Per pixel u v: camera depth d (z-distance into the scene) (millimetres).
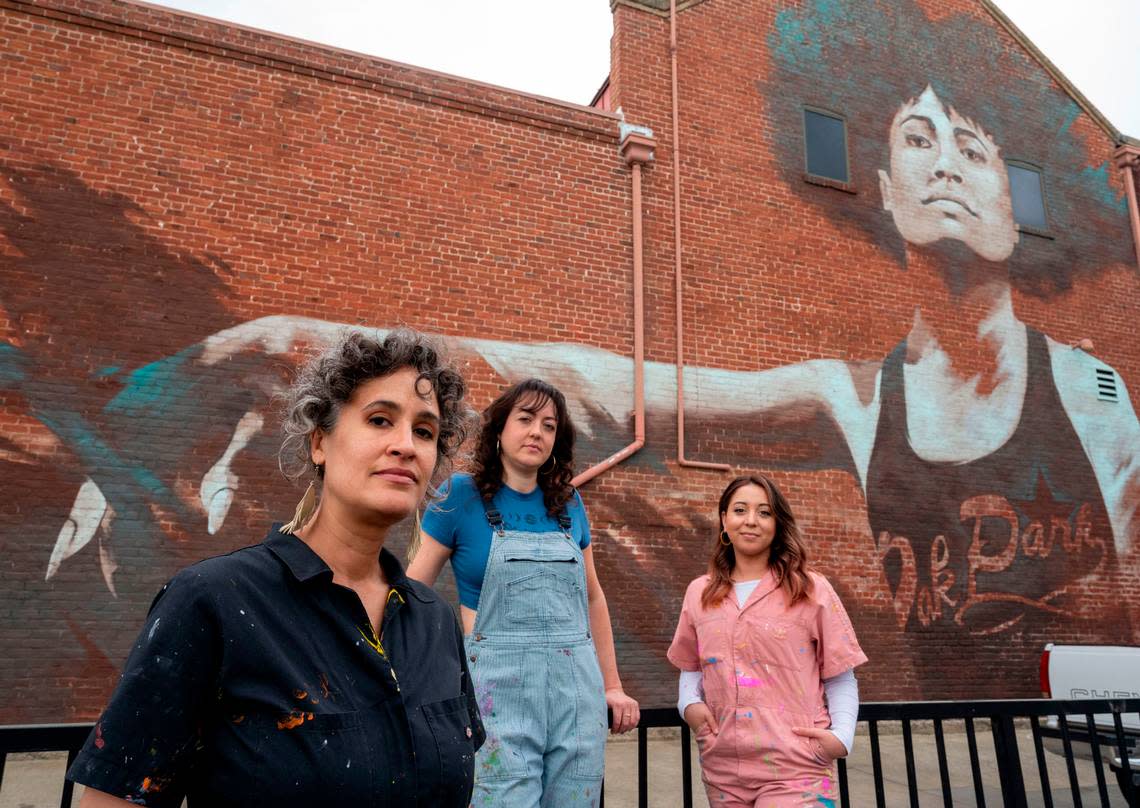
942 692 8586
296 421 1262
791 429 8734
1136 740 5398
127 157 6863
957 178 10539
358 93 7801
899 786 5852
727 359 8648
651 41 9273
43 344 6316
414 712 1144
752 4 9930
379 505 1191
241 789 956
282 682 1013
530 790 2006
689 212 8906
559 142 8516
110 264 6625
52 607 5934
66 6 6918
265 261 7090
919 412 9445
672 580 7816
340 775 999
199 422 6609
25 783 5059
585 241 8352
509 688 2094
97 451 6289
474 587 2266
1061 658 6785
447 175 7945
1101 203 11461
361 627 1154
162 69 7148
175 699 958
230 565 1074
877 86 10398
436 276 7652
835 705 2500
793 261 9273
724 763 2461
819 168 9766
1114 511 10172
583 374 8000
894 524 8945
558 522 2410
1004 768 2854
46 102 6719
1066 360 10484
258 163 7277
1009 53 11477
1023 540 9531
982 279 10273
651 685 7457
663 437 8172
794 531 2703
